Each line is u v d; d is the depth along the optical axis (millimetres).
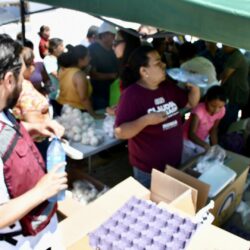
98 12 1991
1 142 1308
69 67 3768
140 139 2670
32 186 1412
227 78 4629
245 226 2848
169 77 2930
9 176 1322
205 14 1536
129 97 2512
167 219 1903
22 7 4102
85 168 3938
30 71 2830
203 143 3193
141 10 1763
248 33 1435
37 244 1585
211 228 1906
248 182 3121
